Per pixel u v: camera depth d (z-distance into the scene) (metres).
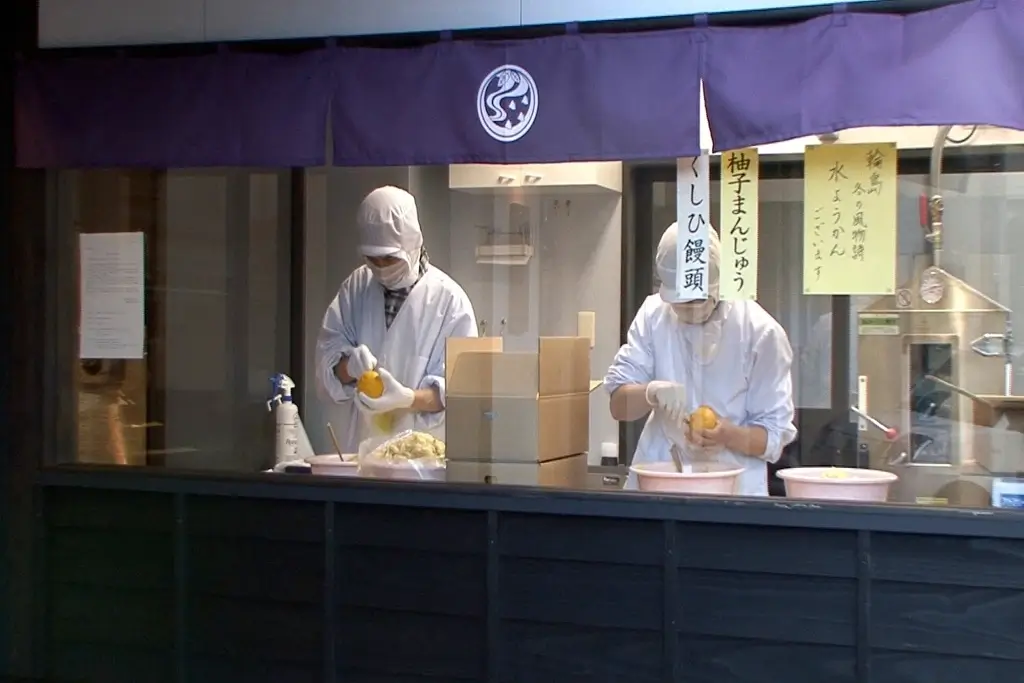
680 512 2.88
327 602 3.20
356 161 3.19
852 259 2.98
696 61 2.91
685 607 2.91
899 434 3.48
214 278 4.15
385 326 3.92
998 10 2.66
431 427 3.69
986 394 3.49
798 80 2.82
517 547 3.04
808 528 2.80
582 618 2.99
